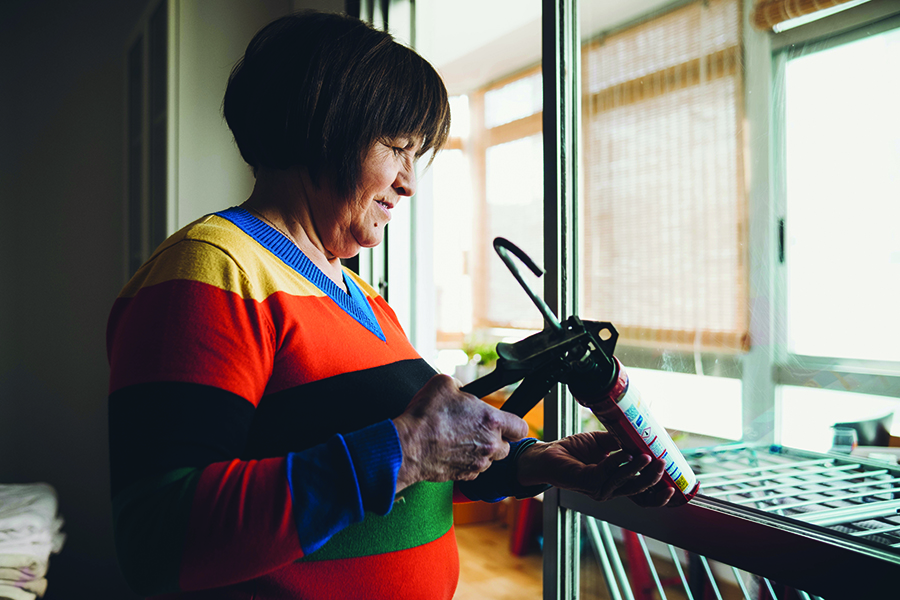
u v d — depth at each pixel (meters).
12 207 2.24
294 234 0.61
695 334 1.88
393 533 0.55
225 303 0.46
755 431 1.40
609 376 0.54
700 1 1.90
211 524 0.40
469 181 4.69
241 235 0.53
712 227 1.89
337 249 0.65
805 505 0.95
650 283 2.10
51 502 1.69
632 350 1.97
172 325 0.44
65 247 2.27
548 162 1.06
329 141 0.57
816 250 1.49
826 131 1.46
